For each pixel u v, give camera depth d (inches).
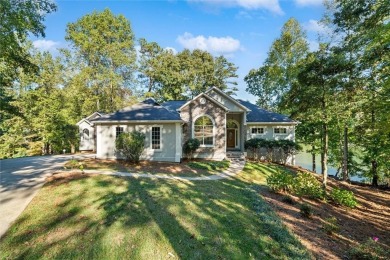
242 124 764.6
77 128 1103.0
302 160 1405.0
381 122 444.5
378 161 681.6
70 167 489.7
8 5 426.0
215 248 208.5
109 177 402.9
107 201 290.7
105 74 1275.8
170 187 367.9
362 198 511.2
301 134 949.8
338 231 288.7
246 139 797.2
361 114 561.9
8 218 246.4
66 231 223.1
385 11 414.3
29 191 324.2
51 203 282.4
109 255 190.9
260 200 345.1
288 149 726.5
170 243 210.8
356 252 225.0
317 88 462.9
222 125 701.9
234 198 344.2
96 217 249.8
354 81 473.4
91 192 320.5
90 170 467.2
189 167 557.3
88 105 1192.2
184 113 702.5
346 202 413.1
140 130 636.1
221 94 749.3
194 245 210.4
